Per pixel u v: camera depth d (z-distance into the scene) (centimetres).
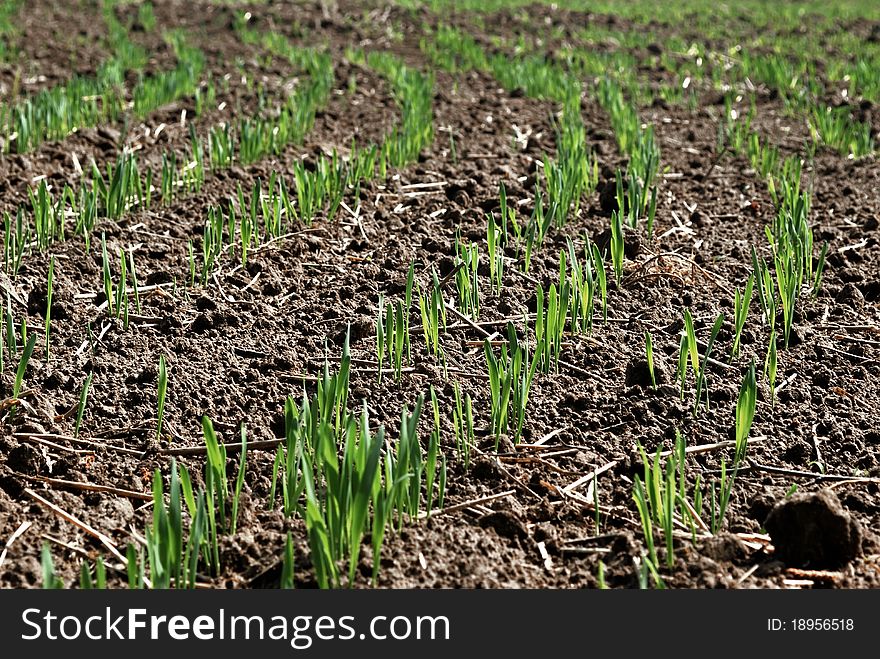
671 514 427
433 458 461
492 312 680
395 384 589
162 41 1811
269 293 710
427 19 2189
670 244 809
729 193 945
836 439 542
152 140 1059
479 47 1752
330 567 411
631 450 534
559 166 890
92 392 572
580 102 1307
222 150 945
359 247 791
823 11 2603
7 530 460
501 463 518
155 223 820
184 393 573
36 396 561
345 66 1528
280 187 831
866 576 432
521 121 1206
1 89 1318
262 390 584
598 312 686
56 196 873
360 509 403
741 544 448
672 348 632
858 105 1313
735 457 518
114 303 677
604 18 2312
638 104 1339
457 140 1109
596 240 797
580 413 570
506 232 768
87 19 2034
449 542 453
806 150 1102
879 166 1027
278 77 1459
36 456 507
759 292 637
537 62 1534
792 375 606
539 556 454
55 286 693
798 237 716
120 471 507
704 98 1402
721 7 2641
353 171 924
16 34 1791
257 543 451
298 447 445
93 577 432
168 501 484
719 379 601
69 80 1310
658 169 1005
